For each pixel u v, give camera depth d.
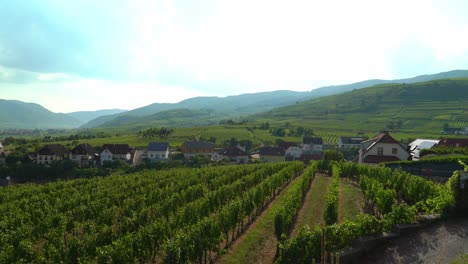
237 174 51.91
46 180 83.12
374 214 27.03
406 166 43.78
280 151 117.75
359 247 17.66
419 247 17.39
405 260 16.34
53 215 29.59
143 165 90.75
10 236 23.41
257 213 31.58
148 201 35.50
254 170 57.16
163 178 52.03
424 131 160.75
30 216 30.27
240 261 20.64
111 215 29.02
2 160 95.62
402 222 19.42
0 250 20.73
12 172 84.19
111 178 55.56
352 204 31.19
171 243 18.92
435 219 20.22
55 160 90.88
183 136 147.75
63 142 132.88
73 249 19.77
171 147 123.19
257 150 129.38
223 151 117.31
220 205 33.34
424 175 40.03
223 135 152.75
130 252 19.25
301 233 17.70
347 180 48.56
